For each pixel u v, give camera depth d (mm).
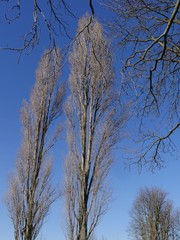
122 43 7324
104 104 18047
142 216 43125
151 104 7445
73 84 18594
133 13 7227
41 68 22000
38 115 21812
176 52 7180
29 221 19609
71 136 18250
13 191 20062
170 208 43281
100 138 17781
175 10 4574
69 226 17531
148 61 7223
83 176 17344
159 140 7652
